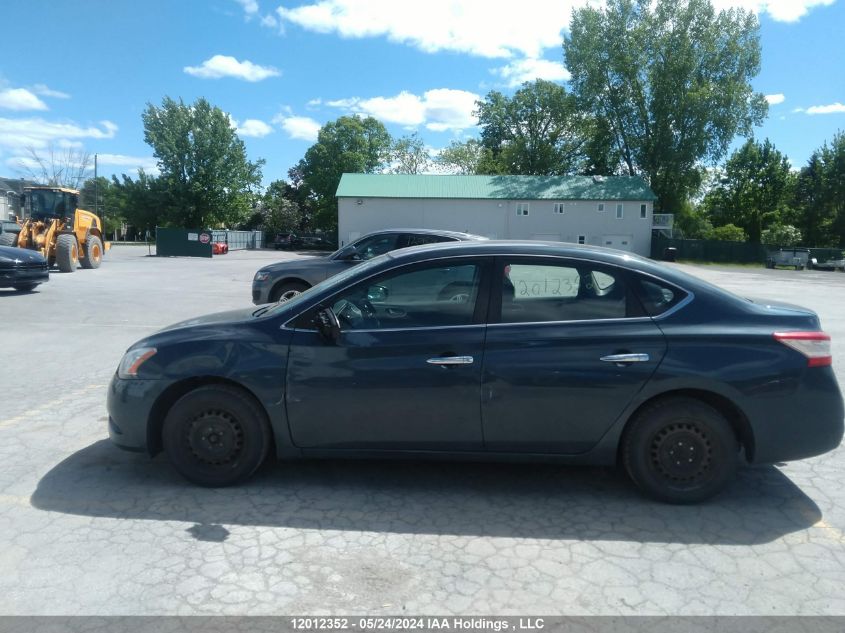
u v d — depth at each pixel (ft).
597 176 184.03
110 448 16.05
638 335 12.89
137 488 13.70
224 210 209.77
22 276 48.65
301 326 13.53
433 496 13.60
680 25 175.73
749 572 10.70
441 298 13.50
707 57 177.99
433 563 10.86
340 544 11.46
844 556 11.27
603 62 182.09
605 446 13.14
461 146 249.55
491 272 13.52
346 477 14.51
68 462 15.08
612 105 185.57
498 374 12.92
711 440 12.98
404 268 13.69
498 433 13.15
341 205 173.68
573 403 12.93
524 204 173.37
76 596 9.70
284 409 13.33
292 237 231.09
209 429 13.57
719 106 172.55
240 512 12.65
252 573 10.44
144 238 286.66
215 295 53.01
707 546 11.58
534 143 222.69
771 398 12.69
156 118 201.87
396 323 13.42
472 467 15.24
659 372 12.75
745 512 13.00
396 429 13.25
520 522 12.45
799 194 242.58
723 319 13.04
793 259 145.69
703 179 188.75
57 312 40.93
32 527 11.87
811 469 15.43
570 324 13.10
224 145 205.57
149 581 10.14
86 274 72.54
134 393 13.55
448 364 12.94
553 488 14.11
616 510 13.03
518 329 13.10
